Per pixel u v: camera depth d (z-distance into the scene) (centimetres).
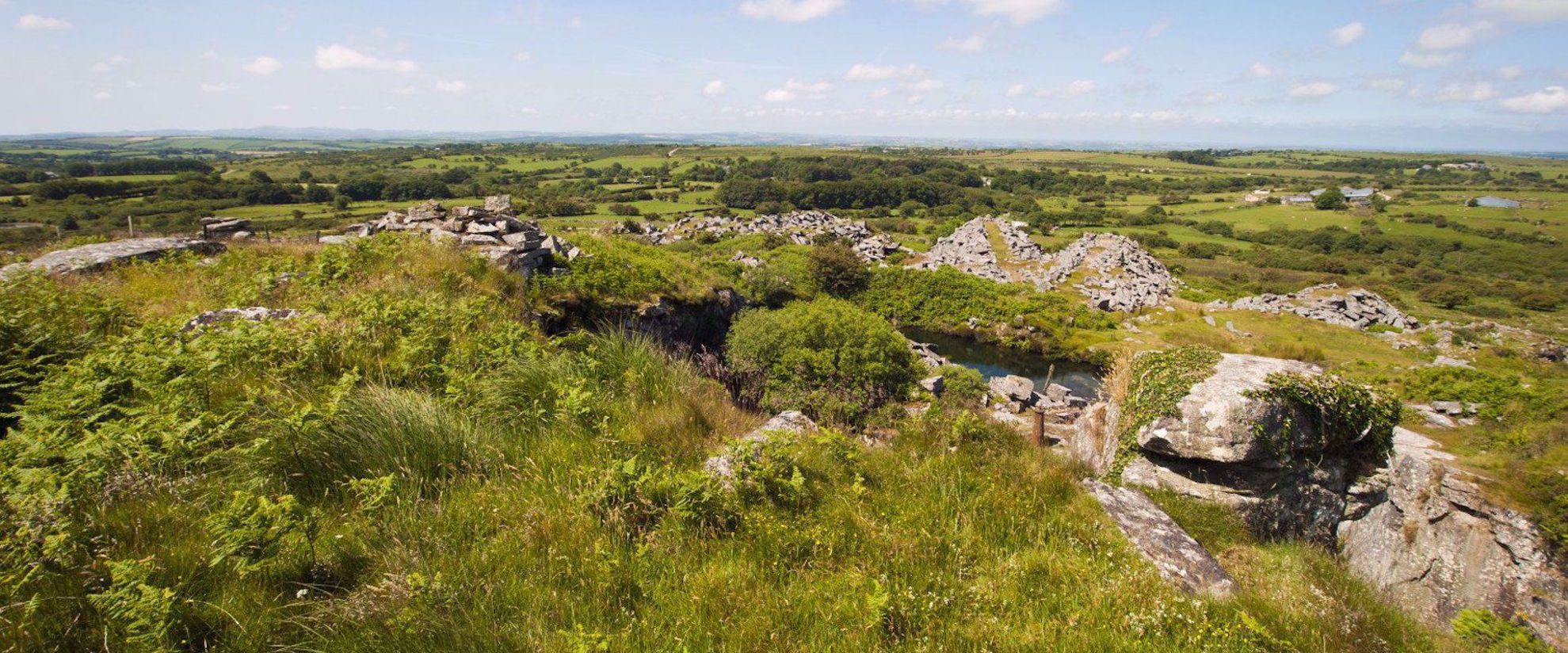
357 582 384
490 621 362
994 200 16775
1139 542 550
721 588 415
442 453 522
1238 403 712
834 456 630
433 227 1777
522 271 1551
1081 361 5000
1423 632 525
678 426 660
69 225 6234
